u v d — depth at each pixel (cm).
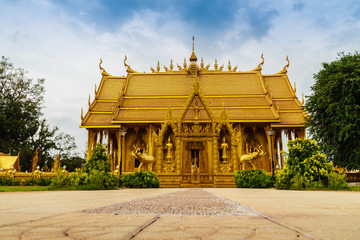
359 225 252
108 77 4806
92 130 4025
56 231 226
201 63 4966
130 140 4194
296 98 4362
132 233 218
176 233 219
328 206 466
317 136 3172
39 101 5369
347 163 2903
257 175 2161
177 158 2717
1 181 2597
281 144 4203
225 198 734
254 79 4681
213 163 2753
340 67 3045
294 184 1625
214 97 4375
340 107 2930
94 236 204
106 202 588
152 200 651
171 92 4481
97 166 1869
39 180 2633
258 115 3994
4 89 5116
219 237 201
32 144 6016
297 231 222
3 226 253
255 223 271
